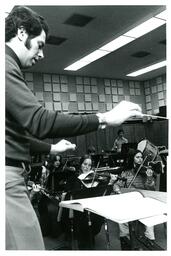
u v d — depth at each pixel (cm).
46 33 99
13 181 86
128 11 605
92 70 1040
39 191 434
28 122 73
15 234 82
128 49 845
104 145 1009
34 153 110
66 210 324
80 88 1105
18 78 81
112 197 112
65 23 641
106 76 1142
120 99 1197
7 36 92
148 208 97
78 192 265
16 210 85
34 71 1003
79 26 663
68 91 1075
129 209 96
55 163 575
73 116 75
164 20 670
